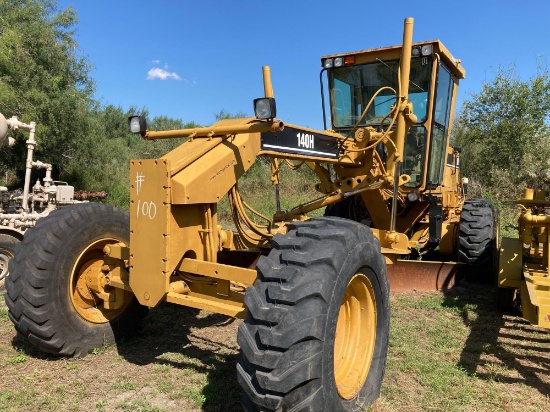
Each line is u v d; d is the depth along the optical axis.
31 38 10.98
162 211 2.99
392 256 4.90
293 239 2.66
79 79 12.71
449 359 3.94
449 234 6.69
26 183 6.45
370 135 4.62
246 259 4.64
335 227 2.81
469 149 19.11
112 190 13.59
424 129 5.80
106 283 3.79
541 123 17.47
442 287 6.07
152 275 3.05
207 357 3.82
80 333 3.74
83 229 3.73
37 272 3.49
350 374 2.99
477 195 15.25
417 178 5.94
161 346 4.05
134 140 20.06
